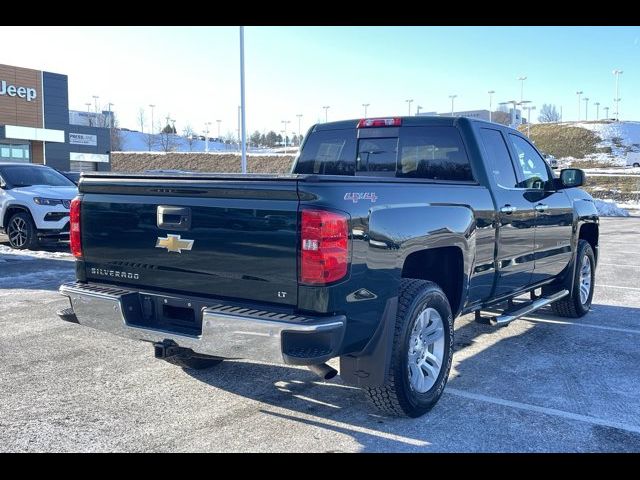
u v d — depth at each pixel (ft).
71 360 18.06
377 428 13.48
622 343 20.68
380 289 12.59
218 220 12.48
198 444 12.60
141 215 13.67
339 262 11.53
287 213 11.64
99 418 13.87
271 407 14.61
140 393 15.44
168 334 12.77
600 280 34.04
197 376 16.75
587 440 12.98
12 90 121.80
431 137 18.02
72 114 270.05
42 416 13.94
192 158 232.32
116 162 233.14
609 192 139.33
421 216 13.75
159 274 13.55
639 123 310.45
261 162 218.79
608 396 15.58
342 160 19.80
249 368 17.52
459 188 15.65
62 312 14.98
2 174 42.75
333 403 14.90
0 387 15.76
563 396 15.57
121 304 13.47
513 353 19.44
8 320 22.68
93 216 14.57
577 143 280.51
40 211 40.75
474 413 14.39
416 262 15.75
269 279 11.93
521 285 19.74
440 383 14.60
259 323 11.41
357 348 12.51
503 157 18.72
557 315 24.86
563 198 22.17
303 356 11.23
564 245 22.31
